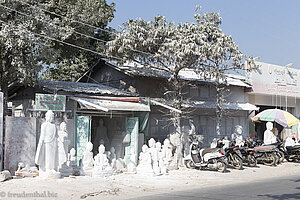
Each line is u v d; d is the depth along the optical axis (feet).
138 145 53.62
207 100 72.49
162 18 54.90
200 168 50.37
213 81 69.92
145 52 54.70
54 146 38.24
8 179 36.63
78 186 34.76
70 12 55.57
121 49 53.36
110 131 58.54
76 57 82.64
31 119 41.14
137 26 52.95
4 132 40.06
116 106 50.11
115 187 35.45
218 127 62.39
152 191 34.40
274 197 28.84
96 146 57.21
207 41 54.85
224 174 47.14
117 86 67.41
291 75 91.04
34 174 38.88
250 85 80.64
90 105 45.39
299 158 60.64
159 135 63.57
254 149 55.83
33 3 49.62
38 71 47.88
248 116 82.23
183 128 57.93
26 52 47.11
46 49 47.32
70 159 42.22
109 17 62.34
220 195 30.50
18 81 54.29
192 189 35.22
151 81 64.44
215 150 50.01
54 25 47.85
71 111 46.44
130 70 61.82
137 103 54.60
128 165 46.62
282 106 90.99
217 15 56.49
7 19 47.78
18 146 39.78
